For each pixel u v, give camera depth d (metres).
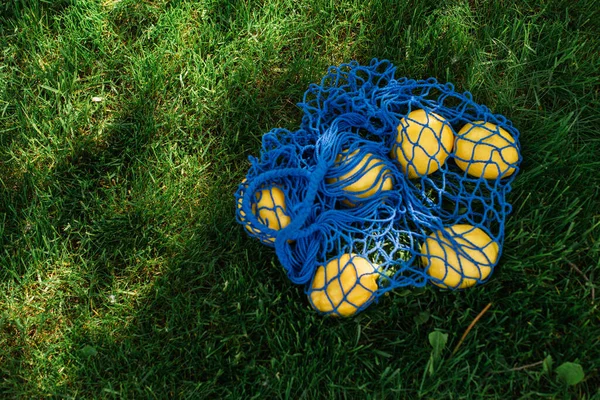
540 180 2.06
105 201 2.18
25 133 2.31
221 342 1.91
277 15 2.47
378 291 1.84
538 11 2.41
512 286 1.92
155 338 1.94
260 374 1.85
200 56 2.40
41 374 1.90
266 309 1.91
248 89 2.36
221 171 2.22
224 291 1.98
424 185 2.09
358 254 1.87
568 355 1.79
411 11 2.44
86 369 1.89
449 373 1.79
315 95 2.33
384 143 2.11
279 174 1.86
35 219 2.13
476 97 2.27
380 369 1.84
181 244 2.07
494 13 2.40
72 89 2.38
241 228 2.08
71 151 2.27
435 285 1.92
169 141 2.25
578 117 2.20
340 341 1.83
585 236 1.94
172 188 2.17
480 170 1.97
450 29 2.36
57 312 2.01
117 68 2.45
